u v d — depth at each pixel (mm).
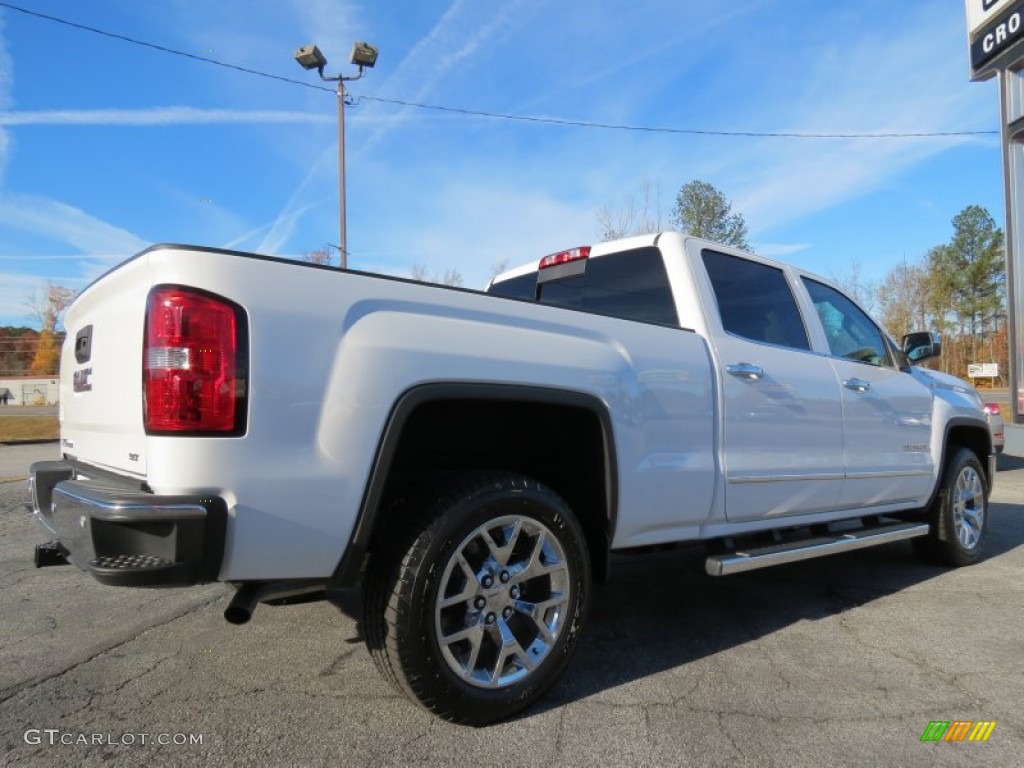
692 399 3285
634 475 2996
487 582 2553
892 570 5020
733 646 3443
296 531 2141
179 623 3709
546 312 2812
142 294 2158
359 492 2242
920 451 4836
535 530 2686
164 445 2014
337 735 2484
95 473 2514
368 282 2357
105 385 2463
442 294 2525
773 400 3697
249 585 2250
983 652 3377
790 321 4156
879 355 4848
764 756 2383
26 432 20344
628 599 4262
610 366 2924
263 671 3064
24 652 3283
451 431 3000
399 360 2332
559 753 2379
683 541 3348
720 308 3682
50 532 2746
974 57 11305
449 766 2287
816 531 4164
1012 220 11008
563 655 2742
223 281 2082
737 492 3484
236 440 2051
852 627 3740
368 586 2486
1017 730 2594
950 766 2340
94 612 3895
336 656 3242
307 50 15766
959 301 60031
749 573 4922
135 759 2316
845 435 4164
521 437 3117
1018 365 11039
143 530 1974
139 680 2965
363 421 2248
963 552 5074
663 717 2654
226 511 2035
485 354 2535
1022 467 11398
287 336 2146
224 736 2477
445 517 2414
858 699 2838
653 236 3836
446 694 2412
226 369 2045
